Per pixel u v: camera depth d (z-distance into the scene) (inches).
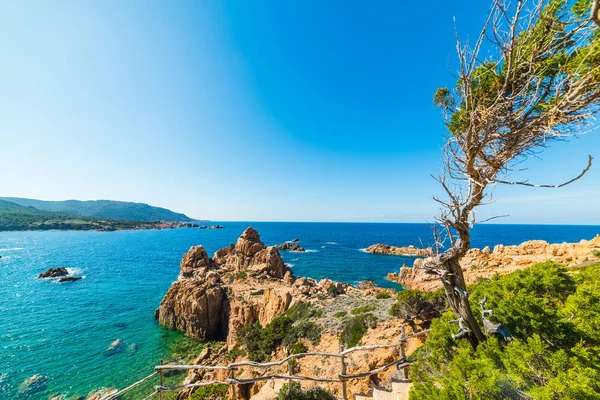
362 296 1264.8
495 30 170.9
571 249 1347.2
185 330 1533.0
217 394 806.5
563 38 159.5
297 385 406.9
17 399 926.4
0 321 1676.9
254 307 1441.9
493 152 215.6
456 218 227.5
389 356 622.2
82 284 2623.0
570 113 164.6
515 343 209.0
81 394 951.0
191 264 2330.2
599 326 219.9
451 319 288.8
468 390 196.2
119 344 1366.9
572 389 159.6
